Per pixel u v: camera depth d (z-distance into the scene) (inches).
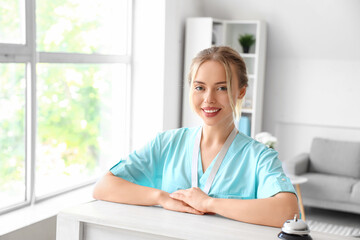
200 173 63.5
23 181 131.1
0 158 123.1
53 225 123.9
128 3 178.2
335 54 209.0
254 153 61.7
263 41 209.5
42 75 138.8
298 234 48.6
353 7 189.8
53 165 145.0
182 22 194.5
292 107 220.2
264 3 203.9
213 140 63.4
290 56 217.6
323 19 198.8
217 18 216.4
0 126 122.3
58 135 146.6
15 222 116.1
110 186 64.0
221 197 61.5
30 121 130.1
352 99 209.6
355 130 210.7
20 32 126.3
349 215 195.0
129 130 181.9
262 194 58.7
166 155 67.3
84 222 56.9
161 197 60.6
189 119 192.9
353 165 197.5
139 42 179.2
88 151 160.9
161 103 177.2
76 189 153.6
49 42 141.2
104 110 168.6
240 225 54.2
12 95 125.1
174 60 185.2
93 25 160.7
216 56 59.5
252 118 210.2
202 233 50.7
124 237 54.6
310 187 188.7
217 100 59.6
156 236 52.9
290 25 207.2
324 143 205.9
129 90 180.4
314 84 215.3
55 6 142.9
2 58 119.7
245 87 63.4
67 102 149.9
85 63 156.5
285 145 223.8
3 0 120.2
